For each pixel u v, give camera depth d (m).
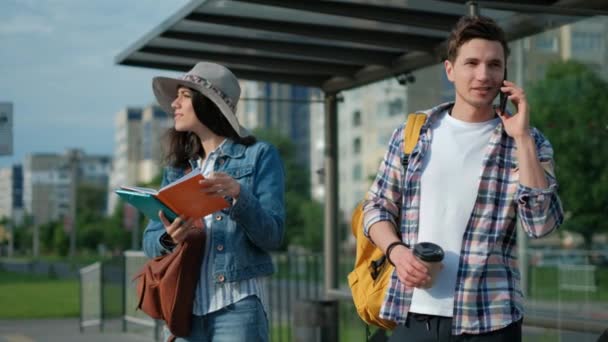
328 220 7.87
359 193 66.31
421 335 2.82
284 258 11.12
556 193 2.75
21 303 21.00
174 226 3.29
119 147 170.00
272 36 6.60
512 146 2.82
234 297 3.45
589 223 23.64
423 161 2.88
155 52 7.14
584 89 22.73
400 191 2.96
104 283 12.73
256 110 103.75
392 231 2.87
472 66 2.79
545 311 5.61
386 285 2.98
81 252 101.94
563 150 23.66
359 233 3.08
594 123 23.09
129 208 50.56
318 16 6.04
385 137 62.22
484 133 2.84
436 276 2.72
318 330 7.02
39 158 168.25
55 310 18.23
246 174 3.54
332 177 7.87
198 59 7.23
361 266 3.07
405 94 7.98
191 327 3.50
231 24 6.23
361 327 7.64
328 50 6.77
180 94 3.58
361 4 5.66
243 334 3.44
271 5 5.60
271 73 7.70
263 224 3.35
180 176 3.70
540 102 23.17
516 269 2.84
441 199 2.82
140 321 11.69
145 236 3.62
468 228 2.79
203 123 3.56
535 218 2.70
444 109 2.95
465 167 2.82
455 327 2.76
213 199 3.23
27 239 119.69
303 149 100.19
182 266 3.44
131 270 11.94
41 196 145.00
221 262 3.45
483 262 2.76
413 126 2.93
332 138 7.86
